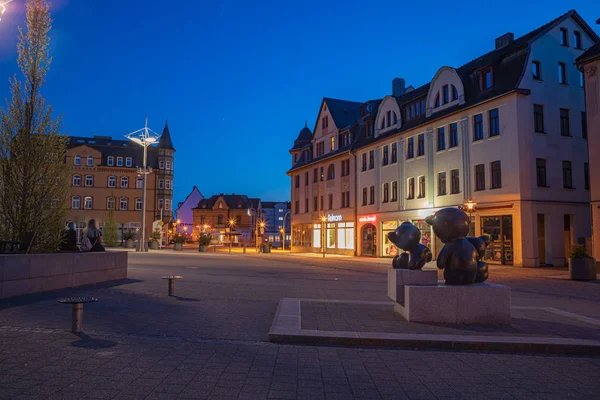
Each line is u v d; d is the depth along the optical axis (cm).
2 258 966
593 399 462
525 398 463
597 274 2112
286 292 1284
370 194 3959
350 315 875
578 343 662
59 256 1143
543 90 2638
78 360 541
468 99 2908
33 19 1262
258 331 745
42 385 452
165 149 7256
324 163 4816
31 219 1195
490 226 2708
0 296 959
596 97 2189
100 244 1412
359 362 586
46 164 1231
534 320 862
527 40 2680
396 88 4409
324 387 482
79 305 682
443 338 680
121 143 7512
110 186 6925
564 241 2681
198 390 457
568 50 2775
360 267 2653
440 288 805
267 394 454
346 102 5072
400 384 500
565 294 1406
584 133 2786
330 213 4650
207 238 4697
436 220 834
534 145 2569
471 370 561
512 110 2567
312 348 653
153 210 7094
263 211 11875
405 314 834
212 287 1327
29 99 1236
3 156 1189
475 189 2800
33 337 642
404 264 912
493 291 809
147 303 981
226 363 558
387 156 3750
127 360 550
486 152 2725
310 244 5053
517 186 2516
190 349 617
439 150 3117
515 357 631
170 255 3672
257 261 3091
